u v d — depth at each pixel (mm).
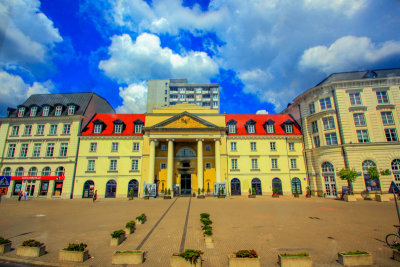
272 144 40156
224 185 36906
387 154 31922
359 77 35812
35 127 39844
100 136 38938
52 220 17750
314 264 8852
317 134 36719
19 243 11805
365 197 30297
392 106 33250
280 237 12562
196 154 40656
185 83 87312
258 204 26062
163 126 38500
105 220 17578
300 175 38781
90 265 9031
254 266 8406
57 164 37969
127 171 38031
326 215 18859
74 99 43562
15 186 37625
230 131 41125
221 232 13695
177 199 33031
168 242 11836
